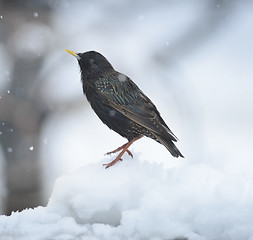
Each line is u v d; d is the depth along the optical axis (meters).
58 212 4.90
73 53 7.72
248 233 4.32
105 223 4.84
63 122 15.15
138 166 5.39
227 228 4.40
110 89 7.48
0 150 13.76
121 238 4.57
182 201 4.68
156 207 4.60
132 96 7.49
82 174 5.21
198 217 4.47
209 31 18.66
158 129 7.18
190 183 4.94
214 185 4.88
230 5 19.61
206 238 4.44
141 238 4.57
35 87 14.05
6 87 13.84
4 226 4.68
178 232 4.49
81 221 4.85
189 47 18.45
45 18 14.53
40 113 14.10
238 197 4.68
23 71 14.05
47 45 14.47
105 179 5.06
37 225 4.66
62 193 4.95
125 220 4.57
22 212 4.89
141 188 4.95
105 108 7.54
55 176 14.12
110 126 7.67
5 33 14.04
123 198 4.85
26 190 13.66
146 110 7.40
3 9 13.99
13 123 13.80
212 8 18.38
